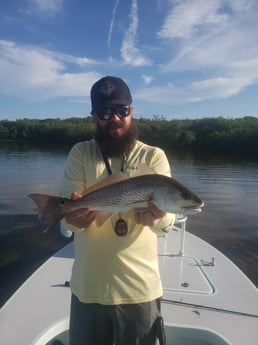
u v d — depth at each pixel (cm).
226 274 191
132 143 114
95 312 107
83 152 116
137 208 103
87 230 108
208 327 140
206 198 644
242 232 429
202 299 163
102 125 113
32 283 175
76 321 110
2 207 534
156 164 113
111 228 105
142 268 106
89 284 105
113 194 105
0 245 361
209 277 187
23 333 134
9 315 146
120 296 104
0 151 1925
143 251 107
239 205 582
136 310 104
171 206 101
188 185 804
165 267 199
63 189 116
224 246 379
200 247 231
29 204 555
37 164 1213
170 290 171
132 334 105
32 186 748
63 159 1420
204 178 921
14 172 984
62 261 205
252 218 496
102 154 114
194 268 198
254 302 161
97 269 105
